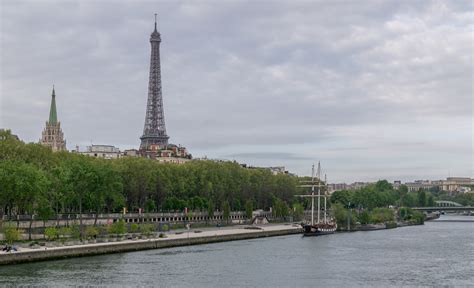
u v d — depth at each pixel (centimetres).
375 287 16712
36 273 17012
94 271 17688
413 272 19388
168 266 19250
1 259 17925
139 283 16238
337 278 17975
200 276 17638
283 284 16825
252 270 19025
